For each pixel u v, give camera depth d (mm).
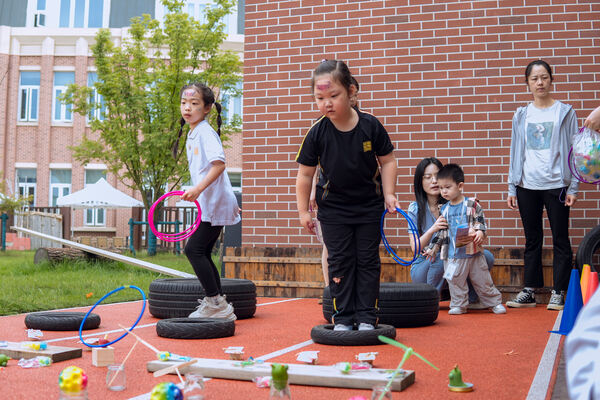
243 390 2281
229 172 22797
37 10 24234
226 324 3701
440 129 6391
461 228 4957
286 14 6949
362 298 3529
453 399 2135
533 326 4211
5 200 19688
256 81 6996
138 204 17781
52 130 23625
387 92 6570
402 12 6578
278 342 3500
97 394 2199
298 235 6730
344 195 3533
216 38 16750
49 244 18969
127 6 23969
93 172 23594
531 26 6230
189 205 20141
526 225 5504
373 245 3545
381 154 3580
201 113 4418
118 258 8805
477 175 6258
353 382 2318
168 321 3816
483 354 3066
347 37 6738
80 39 23547
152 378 2496
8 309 4992
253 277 6766
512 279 5945
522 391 2250
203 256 4305
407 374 2355
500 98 6262
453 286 5078
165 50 21938
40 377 2473
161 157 16594
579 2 6129
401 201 6445
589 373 700
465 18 6395
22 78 23922
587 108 6062
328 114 3365
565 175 5258
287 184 6805
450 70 6406
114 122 16656
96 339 3373
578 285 3924
